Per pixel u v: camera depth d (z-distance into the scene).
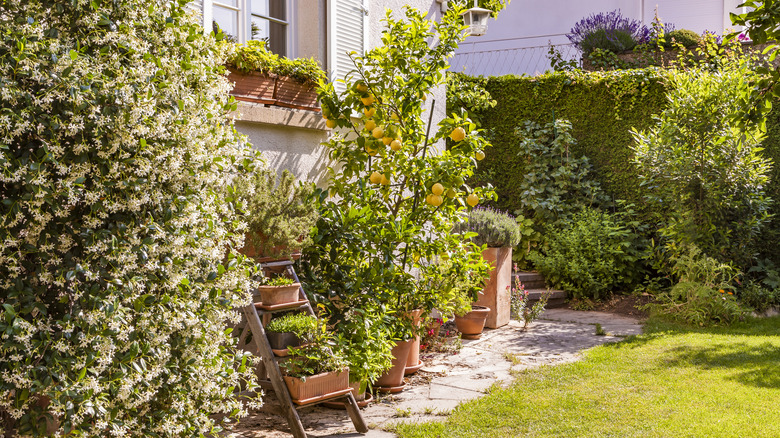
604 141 9.91
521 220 9.70
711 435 3.87
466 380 5.28
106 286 2.64
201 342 3.14
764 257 9.02
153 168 2.76
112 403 2.62
